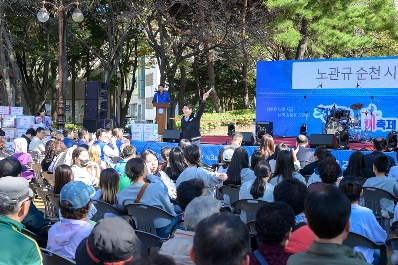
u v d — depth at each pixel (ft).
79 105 121.49
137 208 14.26
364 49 79.46
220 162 24.31
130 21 66.28
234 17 62.95
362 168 20.16
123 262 7.22
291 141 49.26
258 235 8.75
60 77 47.16
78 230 10.55
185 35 63.52
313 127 51.57
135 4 65.77
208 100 112.57
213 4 62.90
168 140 42.01
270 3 56.80
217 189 22.07
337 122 45.68
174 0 61.62
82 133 30.32
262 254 8.63
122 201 14.73
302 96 51.88
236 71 94.27
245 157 19.17
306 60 51.47
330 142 38.37
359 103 49.47
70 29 75.20
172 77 83.10
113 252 7.12
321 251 7.34
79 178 19.02
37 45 81.20
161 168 22.24
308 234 10.09
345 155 34.96
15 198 8.93
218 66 94.58
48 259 10.16
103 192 15.19
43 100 95.50
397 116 48.01
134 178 14.83
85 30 79.87
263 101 53.57
